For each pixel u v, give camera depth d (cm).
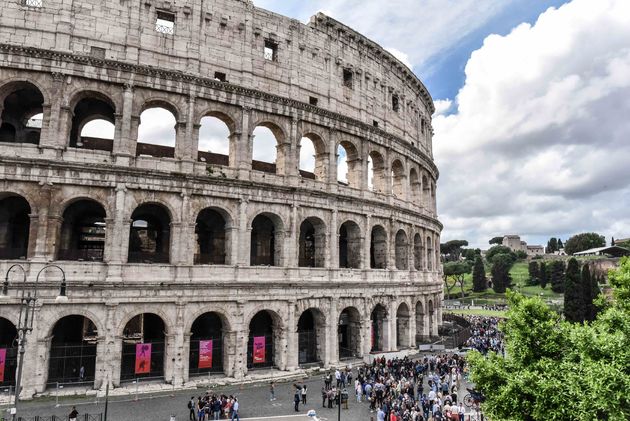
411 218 7425
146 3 5109
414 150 7731
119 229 4619
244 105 5466
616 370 2123
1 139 5309
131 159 4781
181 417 3931
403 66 7644
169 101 5075
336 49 6538
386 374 5259
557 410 2208
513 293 2769
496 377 2533
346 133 6450
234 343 5038
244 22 5641
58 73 4597
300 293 5559
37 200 4400
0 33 4516
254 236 6072
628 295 2891
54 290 4297
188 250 4912
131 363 5097
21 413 3828
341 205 6147
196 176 4969
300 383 5184
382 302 6544
